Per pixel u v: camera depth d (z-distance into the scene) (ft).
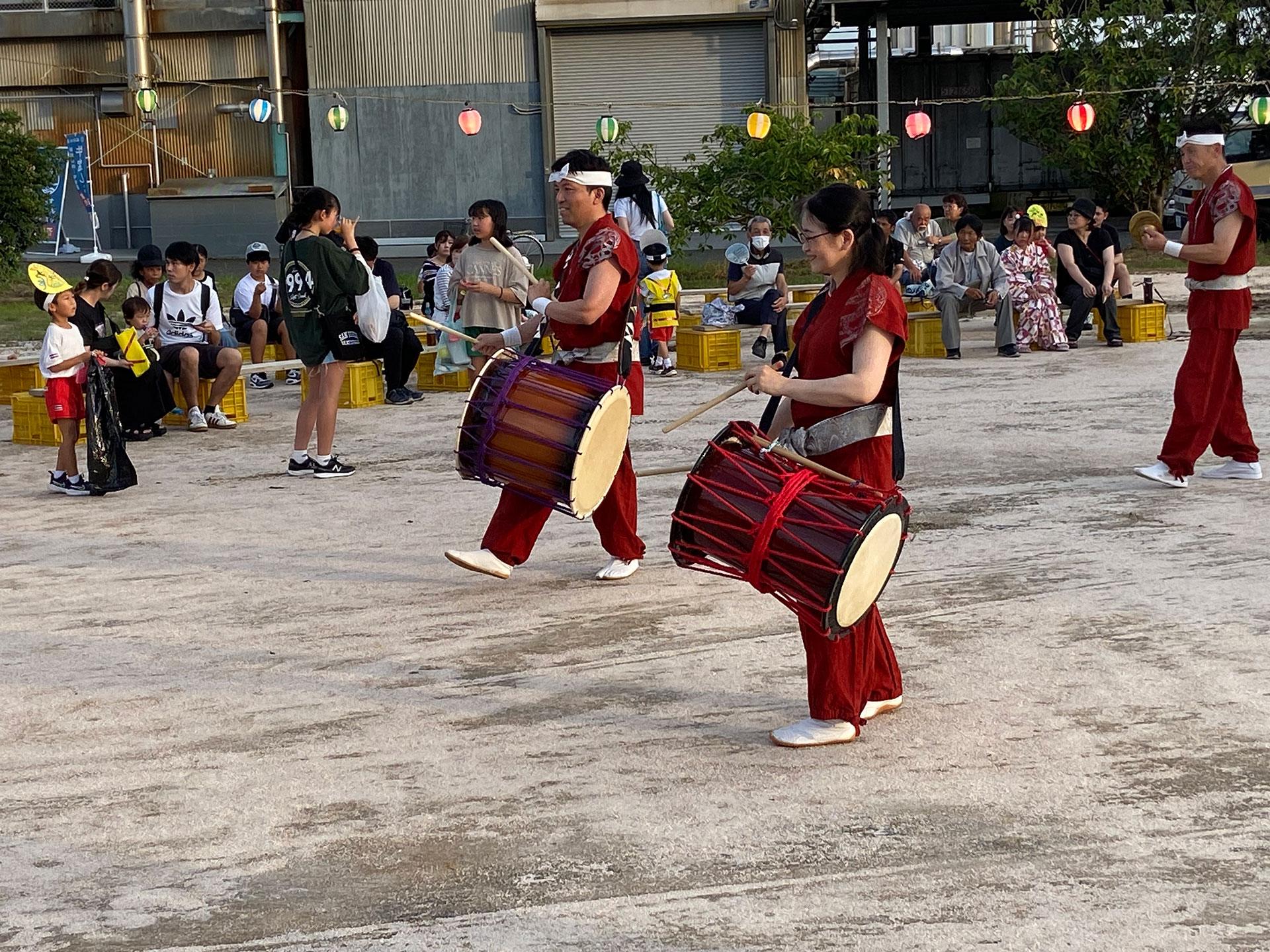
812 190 72.18
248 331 45.24
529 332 21.74
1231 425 26.02
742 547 13.91
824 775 14.03
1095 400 36.04
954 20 91.40
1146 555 21.40
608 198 20.61
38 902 11.94
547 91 88.89
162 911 11.75
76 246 92.79
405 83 89.86
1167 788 13.46
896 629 18.35
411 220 91.09
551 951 10.94
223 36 90.63
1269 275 66.80
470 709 16.14
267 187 90.17
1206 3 77.46
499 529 20.34
